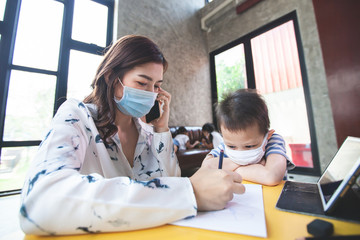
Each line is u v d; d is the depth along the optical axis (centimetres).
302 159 247
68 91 224
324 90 224
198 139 329
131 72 59
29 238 25
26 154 194
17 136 191
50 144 35
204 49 394
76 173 31
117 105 66
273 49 284
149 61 59
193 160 242
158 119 76
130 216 26
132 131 76
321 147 224
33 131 199
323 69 226
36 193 26
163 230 27
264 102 69
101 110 60
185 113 349
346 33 203
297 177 231
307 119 242
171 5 349
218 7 355
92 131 54
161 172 66
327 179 44
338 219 28
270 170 57
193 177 36
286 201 37
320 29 224
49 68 214
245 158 66
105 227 26
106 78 61
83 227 26
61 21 228
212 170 38
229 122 62
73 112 50
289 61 265
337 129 210
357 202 31
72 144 40
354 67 198
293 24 261
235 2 328
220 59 378
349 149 45
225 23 358
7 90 188
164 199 29
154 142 70
